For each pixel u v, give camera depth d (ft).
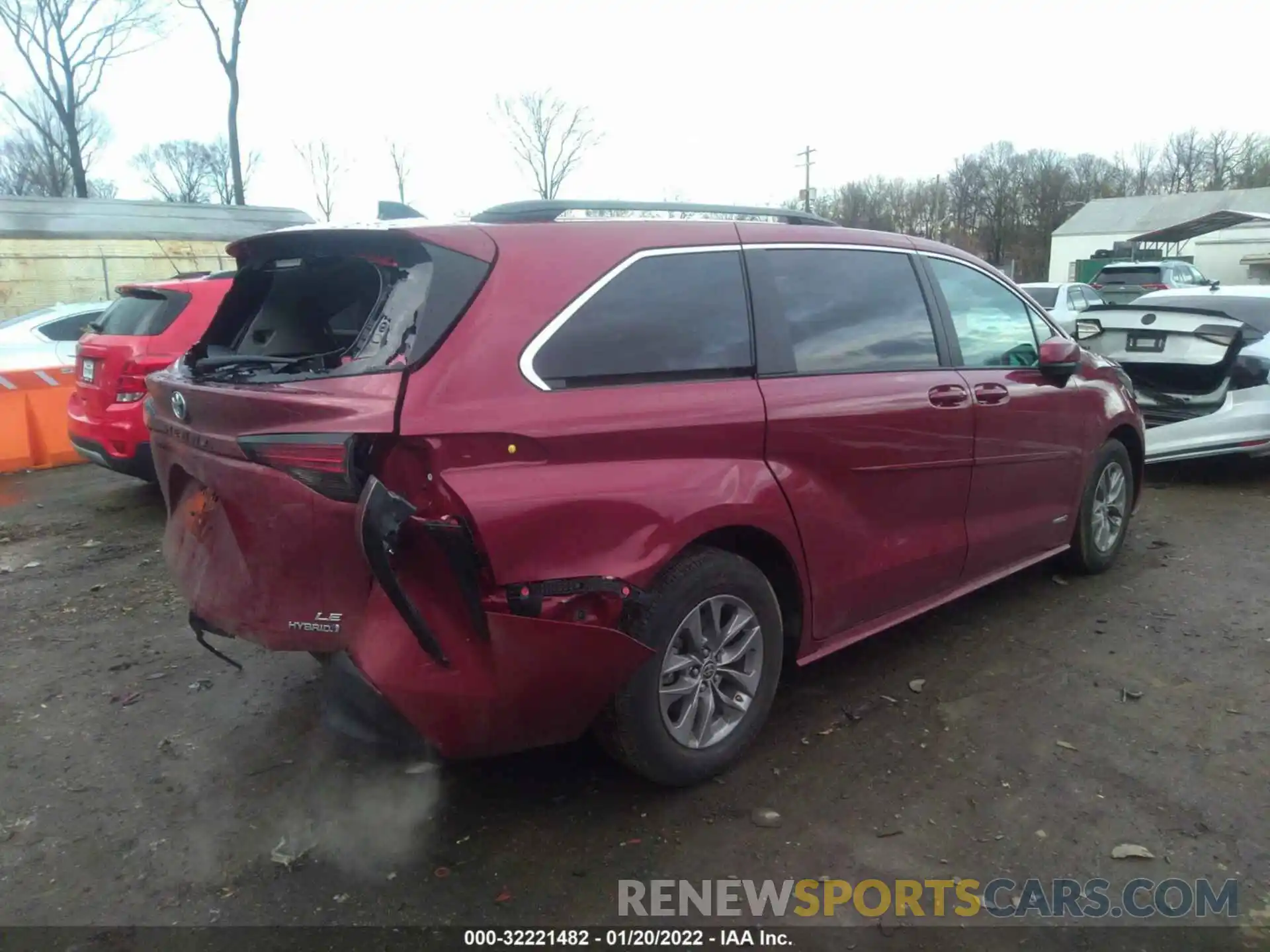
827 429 11.19
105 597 17.60
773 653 11.06
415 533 8.34
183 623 16.14
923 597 13.32
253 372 9.64
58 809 10.50
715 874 9.18
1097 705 12.34
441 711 8.62
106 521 23.48
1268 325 23.86
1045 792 10.39
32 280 65.92
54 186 127.44
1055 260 215.72
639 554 9.36
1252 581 16.79
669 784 10.34
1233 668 13.33
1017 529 14.67
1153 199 211.00
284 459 8.55
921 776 10.76
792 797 10.41
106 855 9.66
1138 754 11.13
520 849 9.60
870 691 12.88
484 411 8.66
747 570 10.55
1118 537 17.44
